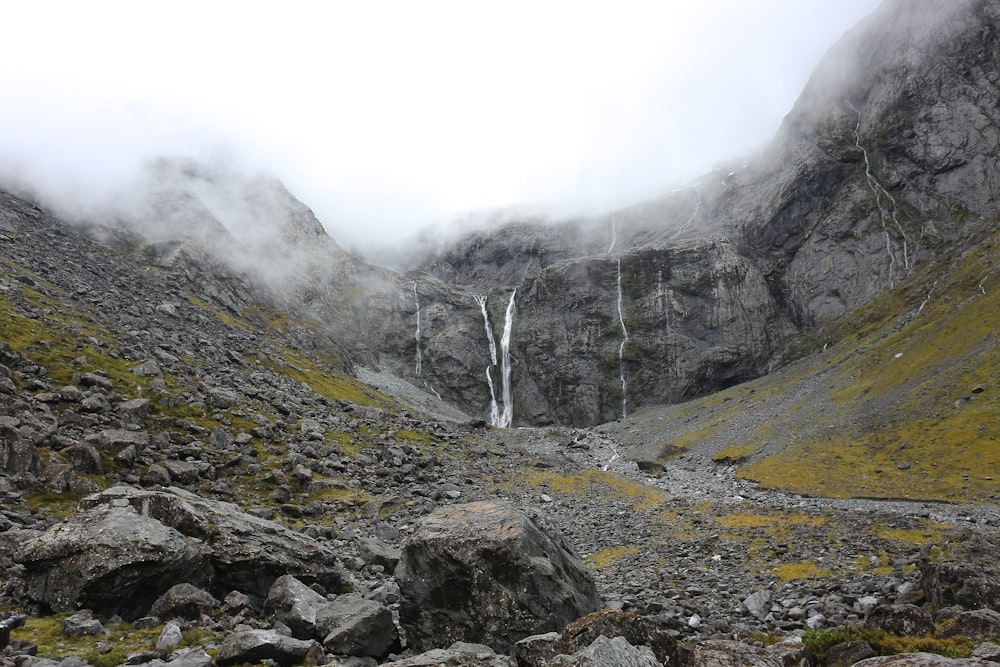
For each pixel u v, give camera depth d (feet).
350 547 116.16
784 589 97.96
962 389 313.12
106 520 68.54
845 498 231.71
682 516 171.73
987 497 207.72
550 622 59.77
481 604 61.57
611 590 105.29
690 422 506.48
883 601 77.61
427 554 65.77
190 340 306.14
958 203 653.71
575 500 201.46
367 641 58.90
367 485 182.09
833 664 52.21
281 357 417.69
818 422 361.30
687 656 48.47
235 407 210.18
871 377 406.00
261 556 74.54
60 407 149.59
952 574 68.49
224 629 59.67
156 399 185.37
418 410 532.32
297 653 52.37
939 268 585.22
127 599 62.95
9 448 108.68
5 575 65.21
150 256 504.84
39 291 266.77
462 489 198.90
